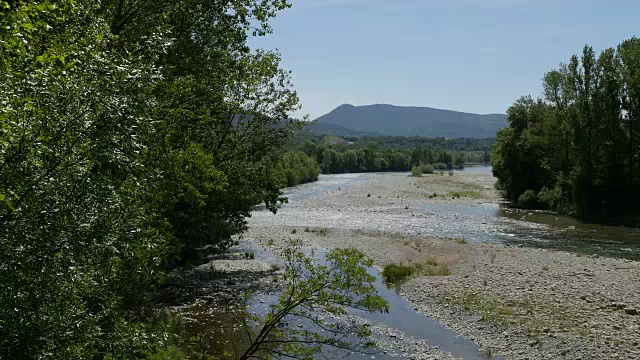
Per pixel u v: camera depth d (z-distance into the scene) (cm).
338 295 784
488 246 3103
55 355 631
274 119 2502
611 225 4241
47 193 605
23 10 537
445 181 9956
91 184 618
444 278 2266
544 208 5475
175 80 1391
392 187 8381
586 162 4662
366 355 1376
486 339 1517
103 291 809
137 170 727
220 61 1831
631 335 1467
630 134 4600
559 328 1545
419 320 1730
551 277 2198
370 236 3681
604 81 4678
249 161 2448
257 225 4347
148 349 806
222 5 1673
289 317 1172
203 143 2192
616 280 2123
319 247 3228
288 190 8138
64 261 634
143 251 908
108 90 652
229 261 2784
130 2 1376
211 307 1847
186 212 2122
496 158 6969
